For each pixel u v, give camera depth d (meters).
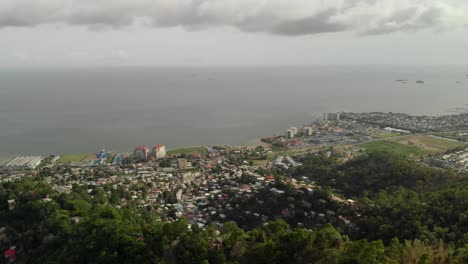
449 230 63.69
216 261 53.19
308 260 49.66
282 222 63.50
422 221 68.69
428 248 51.91
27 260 71.50
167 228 60.06
